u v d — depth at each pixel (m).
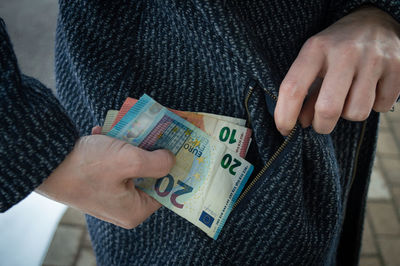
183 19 0.75
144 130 0.86
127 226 0.84
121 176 0.73
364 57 0.70
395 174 2.30
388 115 2.56
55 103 0.68
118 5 0.85
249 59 0.71
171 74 0.86
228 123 0.87
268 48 0.82
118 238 0.99
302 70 0.71
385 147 2.41
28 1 3.06
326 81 0.70
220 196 0.88
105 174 0.73
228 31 0.69
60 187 0.72
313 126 0.74
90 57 0.85
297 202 0.81
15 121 0.62
